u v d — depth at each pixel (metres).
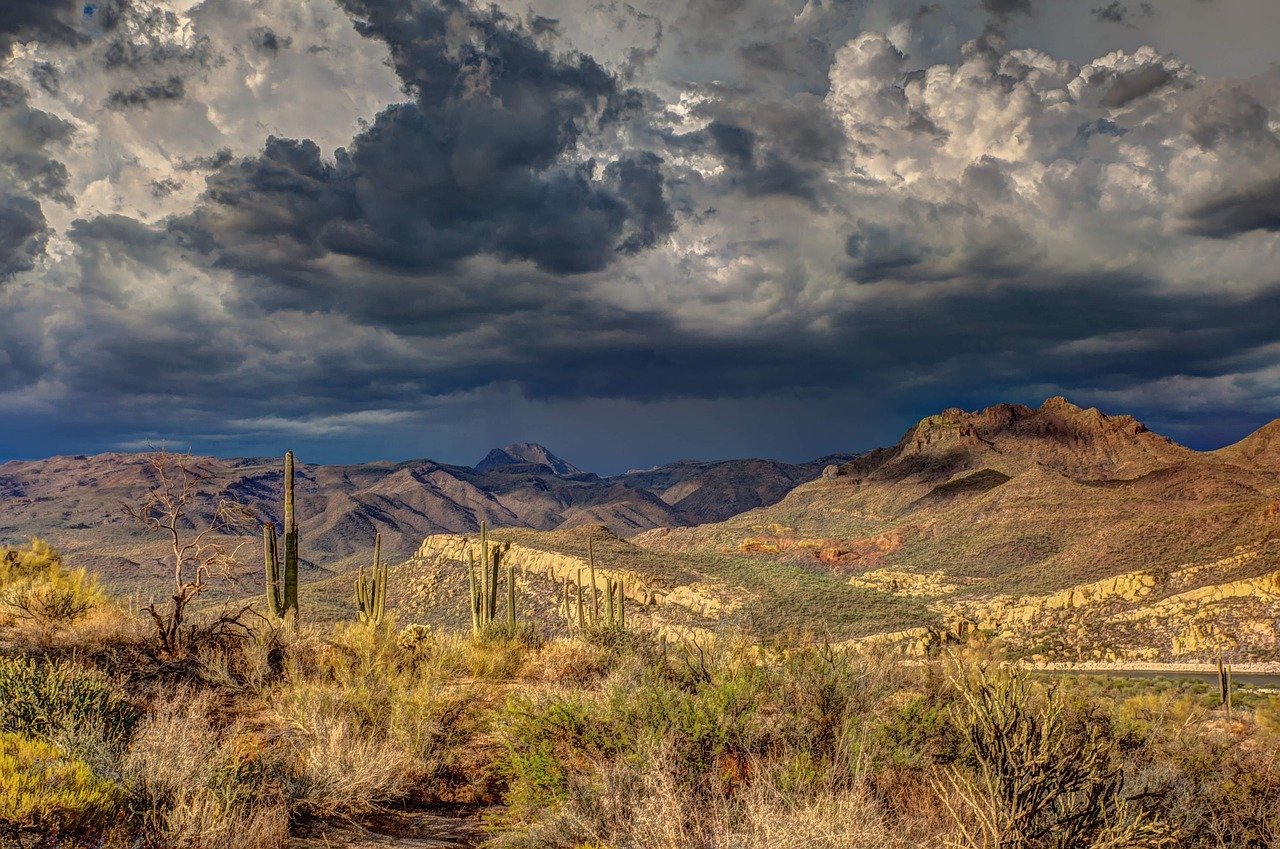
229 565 12.91
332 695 10.56
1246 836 6.21
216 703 10.72
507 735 8.31
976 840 5.61
